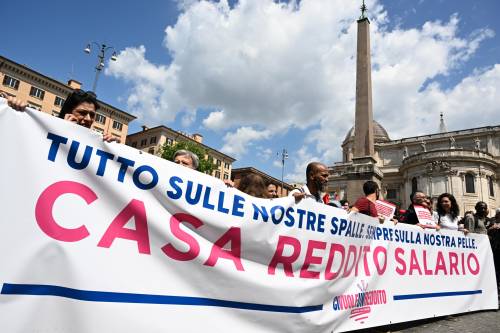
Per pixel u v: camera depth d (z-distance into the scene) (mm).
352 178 13453
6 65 36188
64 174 2211
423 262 4801
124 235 2355
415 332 4035
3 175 1978
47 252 2029
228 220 2910
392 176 53719
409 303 4402
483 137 49688
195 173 2840
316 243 3498
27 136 2117
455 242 5449
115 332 2152
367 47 14781
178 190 2699
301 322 3135
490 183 43469
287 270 3209
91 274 2154
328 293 3467
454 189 41312
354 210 4066
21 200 2008
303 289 3227
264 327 2871
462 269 5418
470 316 5102
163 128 54000
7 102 2088
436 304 4789
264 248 3084
